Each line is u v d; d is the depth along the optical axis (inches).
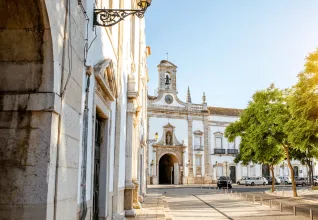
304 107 637.3
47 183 159.5
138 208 580.4
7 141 162.4
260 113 1058.7
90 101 248.5
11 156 161.3
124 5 444.5
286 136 1013.2
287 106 989.8
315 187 1509.6
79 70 213.3
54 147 167.8
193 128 2103.8
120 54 413.1
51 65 168.1
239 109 2364.7
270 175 2301.9
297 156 1502.2
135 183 589.3
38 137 163.0
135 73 636.1
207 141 2124.8
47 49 166.7
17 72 167.9
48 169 160.7
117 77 391.5
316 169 2420.0
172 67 2121.1
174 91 2096.5
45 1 155.3
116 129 388.8
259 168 2260.1
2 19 160.7
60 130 174.7
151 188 1646.2
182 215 607.8
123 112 453.1
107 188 321.7
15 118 164.1
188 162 2049.7
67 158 186.7
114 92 363.3
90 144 250.5
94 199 299.3
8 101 165.2
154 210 565.3
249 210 698.2
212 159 2124.8
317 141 685.9
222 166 2146.9
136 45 690.2
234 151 2187.5
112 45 349.4
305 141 673.0
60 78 178.7
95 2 265.6
